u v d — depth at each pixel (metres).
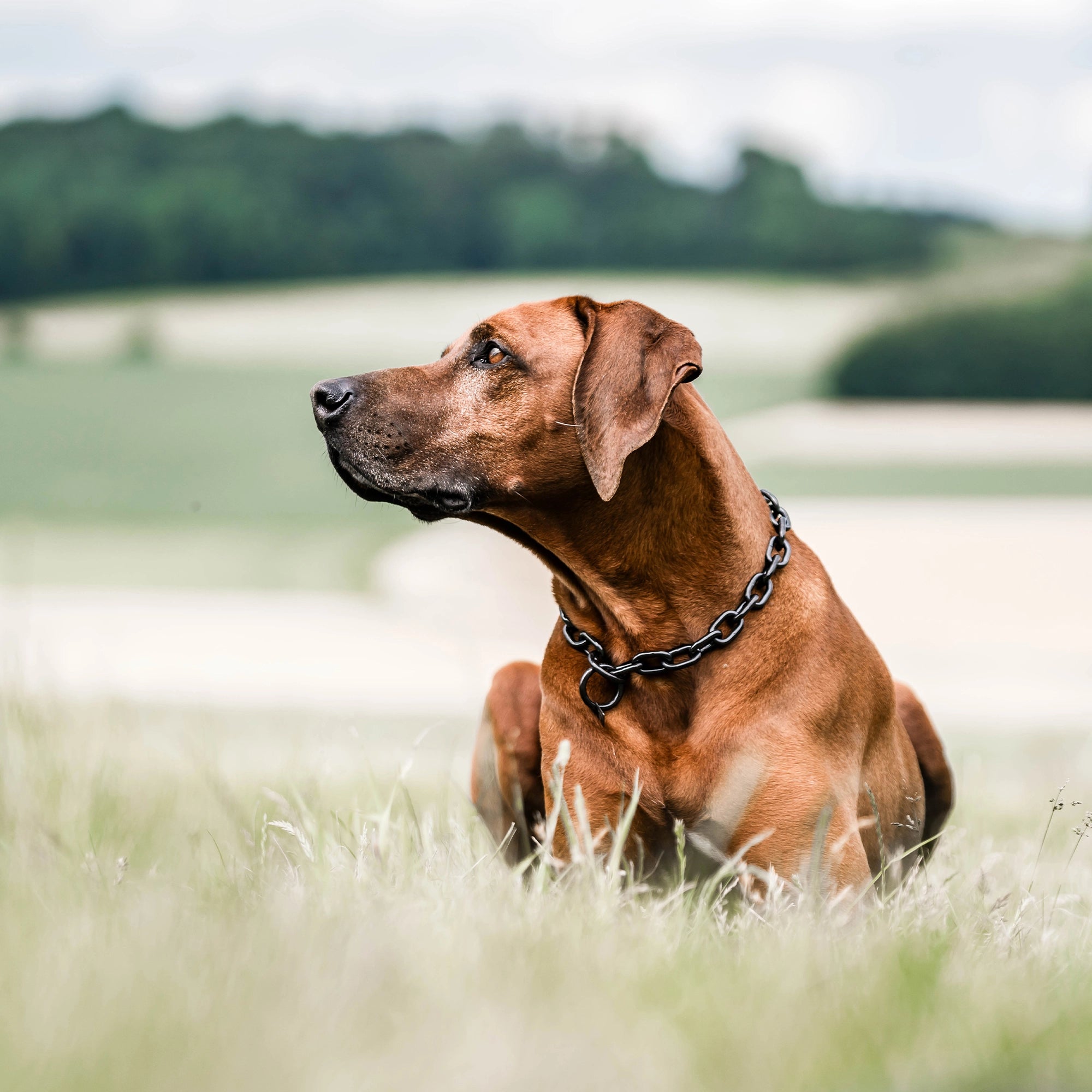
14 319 66.50
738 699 4.51
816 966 3.21
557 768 4.32
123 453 42.50
